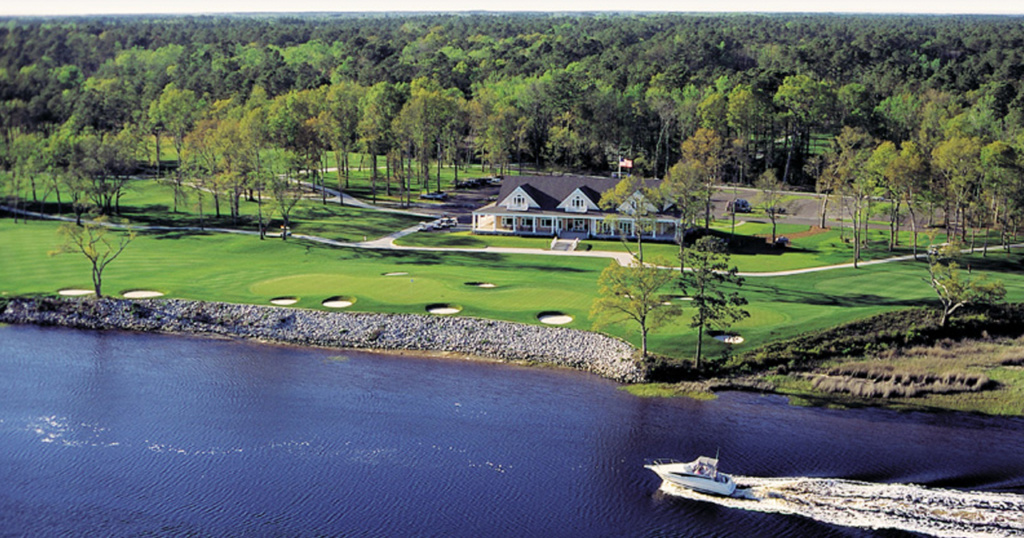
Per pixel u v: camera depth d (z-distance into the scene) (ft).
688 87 650.02
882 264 356.79
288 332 277.44
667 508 170.60
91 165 440.45
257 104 587.68
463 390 233.35
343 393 230.68
